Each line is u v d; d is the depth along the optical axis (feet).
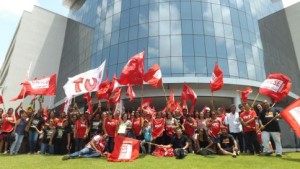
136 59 37.86
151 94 78.69
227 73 77.97
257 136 35.96
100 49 92.53
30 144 40.09
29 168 25.39
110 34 91.35
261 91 37.27
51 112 42.93
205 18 83.87
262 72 84.99
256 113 37.06
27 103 102.68
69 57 115.03
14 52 111.75
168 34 82.28
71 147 40.01
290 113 29.73
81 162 28.78
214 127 35.94
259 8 100.27
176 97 79.61
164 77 76.07
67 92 43.62
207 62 78.38
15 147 39.01
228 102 84.69
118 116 38.04
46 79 42.65
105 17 96.94
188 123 37.55
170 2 86.53
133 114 40.75
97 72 43.62
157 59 79.82
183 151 31.53
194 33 81.66
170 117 38.27
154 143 38.24
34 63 114.93
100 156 33.37
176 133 35.65
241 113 37.04
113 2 96.63
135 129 38.06
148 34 83.97
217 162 28.22
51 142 39.11
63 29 127.85
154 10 86.63
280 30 114.01
